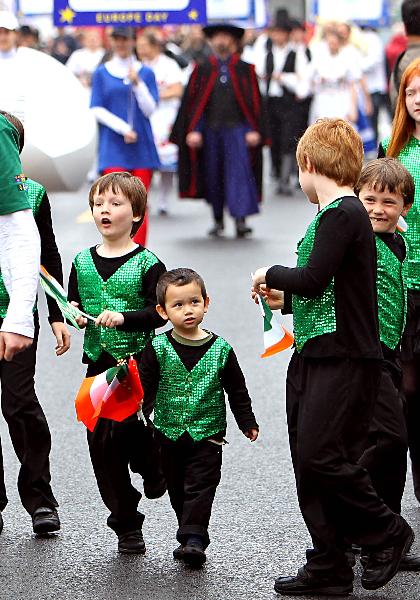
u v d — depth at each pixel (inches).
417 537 463.5
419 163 485.1
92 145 855.7
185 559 432.5
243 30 1159.6
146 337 454.0
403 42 1721.2
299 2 2819.9
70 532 472.7
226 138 1149.1
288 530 472.1
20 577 430.9
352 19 2049.7
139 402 425.7
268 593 415.8
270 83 1493.6
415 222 481.7
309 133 407.8
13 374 467.8
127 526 452.4
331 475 399.9
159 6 1010.7
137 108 1047.0
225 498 506.6
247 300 866.8
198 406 438.3
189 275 438.0
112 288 450.3
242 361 719.7
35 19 2187.5
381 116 2228.1
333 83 1465.3
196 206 1407.5
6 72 761.0
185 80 1366.9
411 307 485.1
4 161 394.9
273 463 549.0
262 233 1179.3
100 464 449.1
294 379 415.2
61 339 468.8
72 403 640.4
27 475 470.6
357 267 397.4
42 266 474.0
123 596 414.3
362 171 441.4
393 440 433.4
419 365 488.1
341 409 398.9
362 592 415.8
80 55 1658.5
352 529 408.5
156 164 1063.6
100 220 450.9
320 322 400.8
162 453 445.7
